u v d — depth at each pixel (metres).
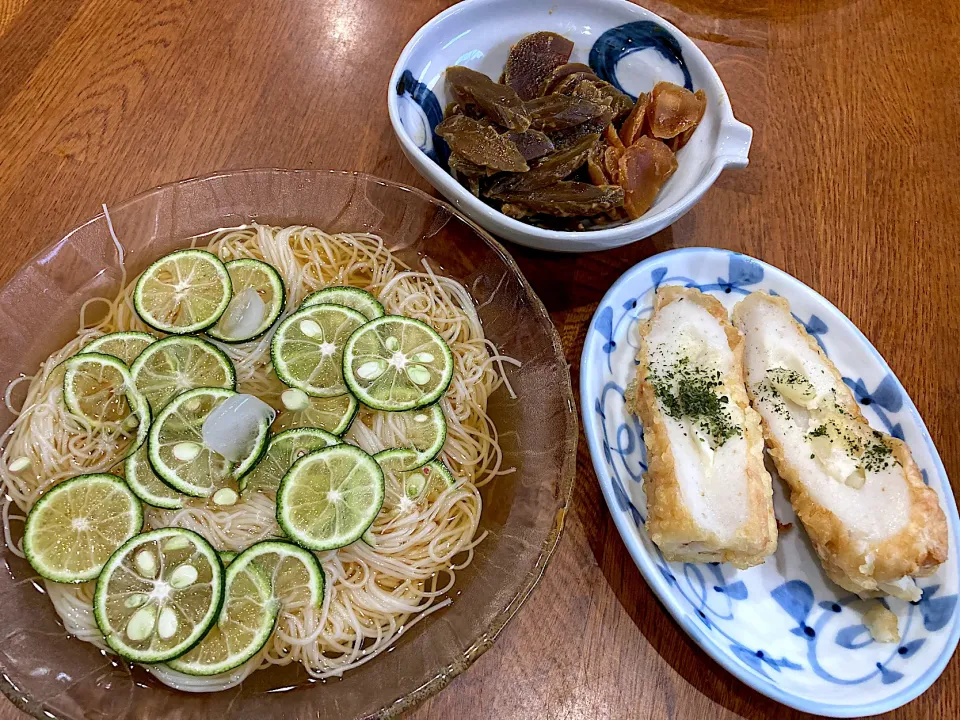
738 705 0.24
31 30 0.33
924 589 0.25
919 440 0.27
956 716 0.24
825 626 0.25
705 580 0.25
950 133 0.35
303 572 0.24
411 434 0.26
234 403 0.25
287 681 0.23
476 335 0.28
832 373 0.28
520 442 0.26
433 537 0.26
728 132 0.29
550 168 0.29
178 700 0.22
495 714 0.23
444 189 0.28
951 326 0.31
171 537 0.23
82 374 0.26
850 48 0.37
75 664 0.22
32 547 0.23
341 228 0.30
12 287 0.25
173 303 0.27
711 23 0.37
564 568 0.25
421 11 0.35
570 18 0.32
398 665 0.23
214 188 0.28
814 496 0.26
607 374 0.28
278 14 0.34
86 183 0.30
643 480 0.27
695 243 0.32
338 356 0.27
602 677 0.24
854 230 0.32
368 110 0.33
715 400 0.27
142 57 0.33
